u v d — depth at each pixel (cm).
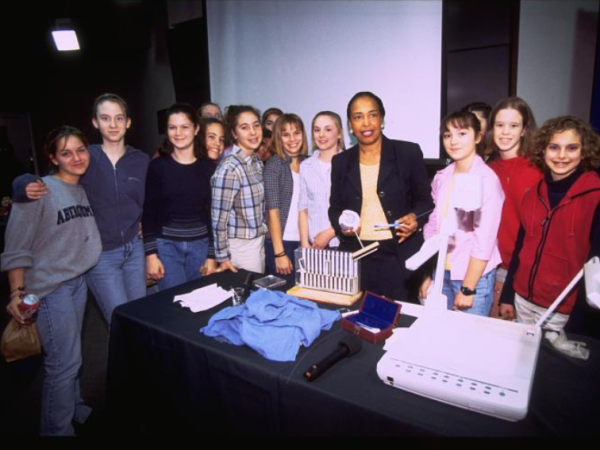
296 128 211
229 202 176
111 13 495
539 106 283
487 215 145
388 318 112
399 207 164
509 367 83
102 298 178
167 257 190
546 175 141
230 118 191
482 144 199
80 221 156
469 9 280
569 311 137
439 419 77
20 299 139
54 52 574
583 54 266
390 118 296
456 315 106
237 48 361
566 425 76
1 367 229
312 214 212
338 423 86
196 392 116
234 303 134
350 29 300
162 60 503
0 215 359
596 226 124
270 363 100
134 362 135
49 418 151
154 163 185
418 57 279
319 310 117
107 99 174
